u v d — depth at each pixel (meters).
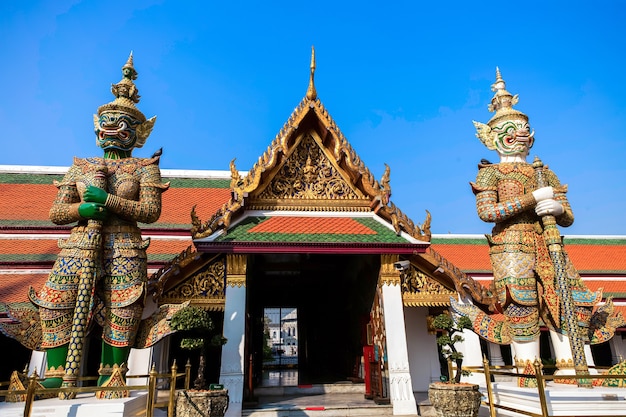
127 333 8.48
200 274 10.70
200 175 17.84
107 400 7.55
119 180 9.20
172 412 7.41
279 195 11.65
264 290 18.86
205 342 8.16
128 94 10.16
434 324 9.53
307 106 11.70
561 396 7.74
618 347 19.05
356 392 12.82
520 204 9.34
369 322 11.94
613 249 22.55
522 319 9.12
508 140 10.40
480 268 19.34
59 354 8.08
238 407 9.39
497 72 11.33
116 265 8.80
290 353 37.62
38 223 13.98
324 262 15.20
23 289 11.55
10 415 6.91
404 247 10.69
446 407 8.41
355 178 11.80
